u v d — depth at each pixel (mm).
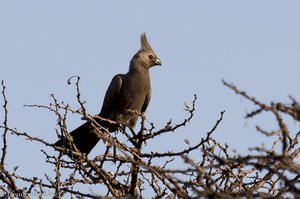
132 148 15047
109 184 14406
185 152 14133
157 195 14312
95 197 13781
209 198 9352
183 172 9719
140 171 14164
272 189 12617
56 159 14609
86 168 15984
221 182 13273
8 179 14508
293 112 8812
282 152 8875
